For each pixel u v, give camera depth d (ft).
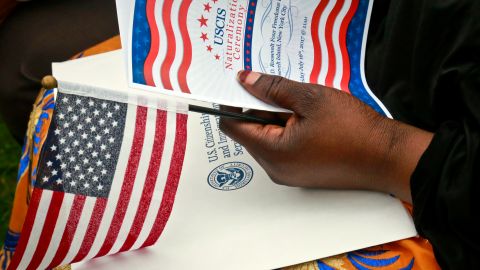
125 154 2.48
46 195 2.39
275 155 2.51
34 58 3.86
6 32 4.04
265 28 2.54
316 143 2.45
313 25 2.64
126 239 2.46
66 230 2.43
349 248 2.45
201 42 2.41
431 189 2.37
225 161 2.71
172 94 2.31
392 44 2.77
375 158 2.46
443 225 2.40
